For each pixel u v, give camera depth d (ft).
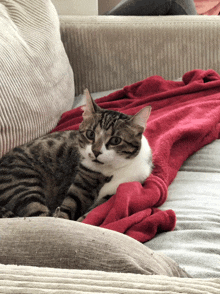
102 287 1.06
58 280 1.10
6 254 1.68
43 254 1.64
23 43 5.28
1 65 4.46
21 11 5.84
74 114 5.95
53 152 4.63
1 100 4.23
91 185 4.35
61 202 4.69
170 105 6.17
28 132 4.71
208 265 2.62
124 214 3.45
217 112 5.63
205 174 4.61
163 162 4.55
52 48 6.02
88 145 4.41
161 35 7.84
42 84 5.29
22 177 4.25
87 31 7.86
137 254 1.77
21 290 1.02
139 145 4.42
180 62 8.02
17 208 4.05
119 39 7.89
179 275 2.07
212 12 11.28
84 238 1.73
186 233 3.16
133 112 5.88
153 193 3.81
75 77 8.19
